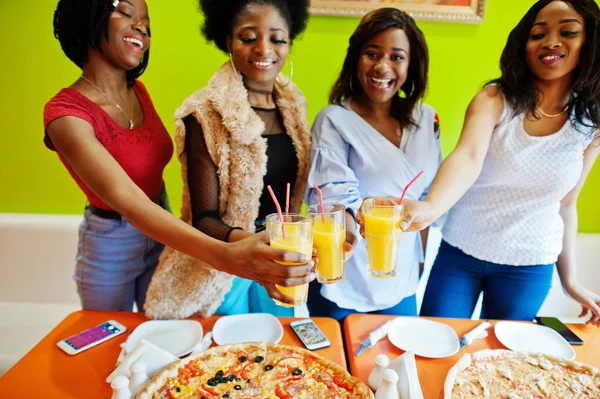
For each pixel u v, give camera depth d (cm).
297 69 220
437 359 106
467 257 146
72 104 119
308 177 137
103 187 102
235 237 108
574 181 133
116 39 125
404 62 140
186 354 106
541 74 124
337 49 218
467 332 119
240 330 117
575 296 141
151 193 145
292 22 137
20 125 227
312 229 89
